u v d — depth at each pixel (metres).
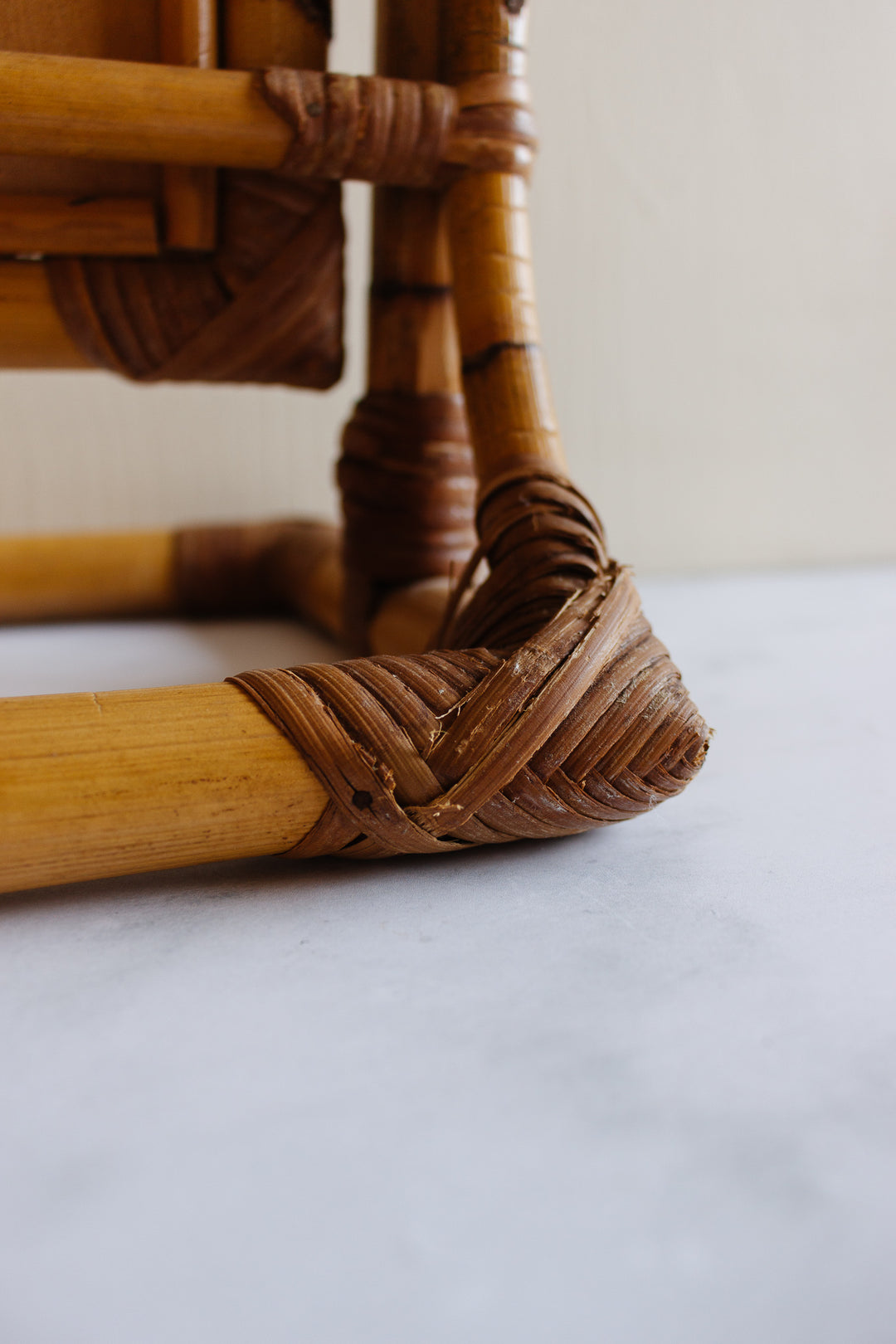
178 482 0.51
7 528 0.49
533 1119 0.23
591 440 0.55
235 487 0.51
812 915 0.27
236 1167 0.22
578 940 0.26
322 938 0.26
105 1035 0.24
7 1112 0.23
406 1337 0.18
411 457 0.38
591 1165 0.22
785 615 0.47
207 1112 0.23
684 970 0.26
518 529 0.31
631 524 0.56
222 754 0.27
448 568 0.38
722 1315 0.19
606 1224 0.21
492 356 0.33
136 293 0.35
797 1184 0.22
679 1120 0.23
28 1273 0.20
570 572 0.30
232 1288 0.19
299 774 0.27
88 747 0.26
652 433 0.56
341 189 0.35
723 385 0.57
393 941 0.26
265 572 0.47
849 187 0.57
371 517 0.38
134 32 0.33
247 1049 0.24
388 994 0.25
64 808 0.26
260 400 0.51
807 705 0.37
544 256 0.53
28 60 0.31
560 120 0.52
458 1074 0.24
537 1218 0.21
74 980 0.25
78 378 0.49
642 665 0.28
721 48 0.54
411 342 0.38
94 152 0.32
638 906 0.27
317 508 0.52
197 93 0.31
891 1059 0.24
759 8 0.54
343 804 0.27
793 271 0.57
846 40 0.55
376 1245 0.20
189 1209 0.21
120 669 0.39
